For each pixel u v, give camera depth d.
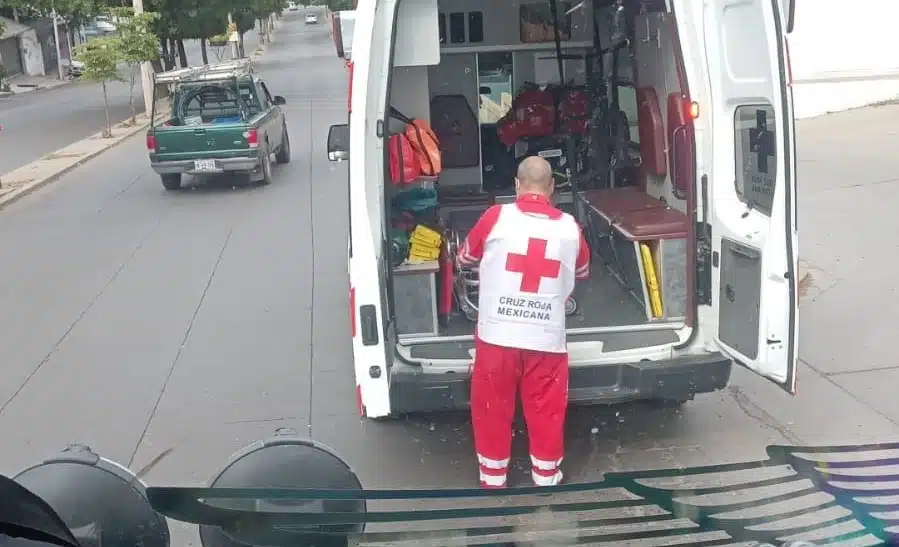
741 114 4.54
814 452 3.04
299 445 3.04
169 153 14.45
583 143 7.65
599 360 4.70
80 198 14.79
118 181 16.39
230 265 9.87
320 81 35.09
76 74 49.50
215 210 13.12
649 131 6.00
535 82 7.86
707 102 4.65
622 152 6.95
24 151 21.36
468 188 7.94
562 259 4.38
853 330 6.83
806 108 17.44
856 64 17.23
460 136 7.83
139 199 14.39
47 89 43.28
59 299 8.87
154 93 15.23
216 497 2.71
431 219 5.44
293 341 7.33
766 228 4.27
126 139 22.94
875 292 7.62
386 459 5.20
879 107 17.17
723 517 3.42
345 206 12.92
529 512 2.84
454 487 4.82
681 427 5.40
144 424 5.86
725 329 4.68
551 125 7.63
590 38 7.68
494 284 4.39
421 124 5.61
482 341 4.43
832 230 9.52
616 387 4.69
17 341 7.66
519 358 4.42
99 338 7.64
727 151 4.63
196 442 5.55
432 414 5.38
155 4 28.19
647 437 5.29
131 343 7.48
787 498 2.97
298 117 24.50
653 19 5.95
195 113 15.60
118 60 22.86
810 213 10.25
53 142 22.84
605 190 6.68
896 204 10.40
